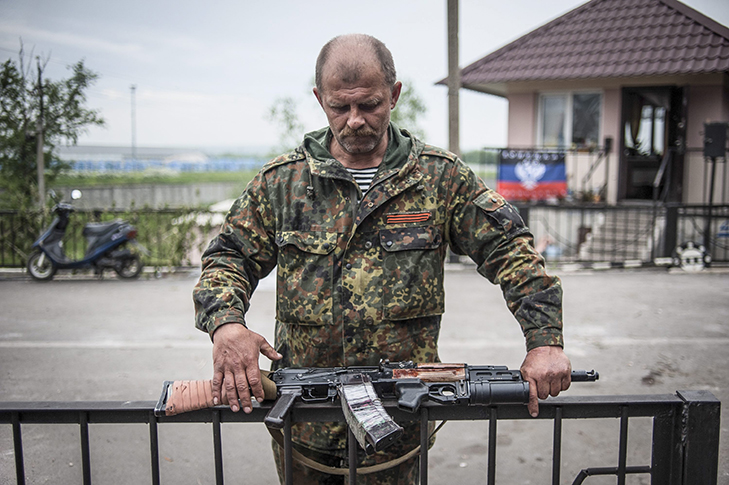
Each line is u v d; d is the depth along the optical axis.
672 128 11.66
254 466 3.36
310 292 1.78
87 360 5.09
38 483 3.13
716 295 7.34
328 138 1.88
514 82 12.27
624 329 5.89
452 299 7.21
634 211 11.45
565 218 11.88
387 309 1.76
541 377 1.50
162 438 3.69
